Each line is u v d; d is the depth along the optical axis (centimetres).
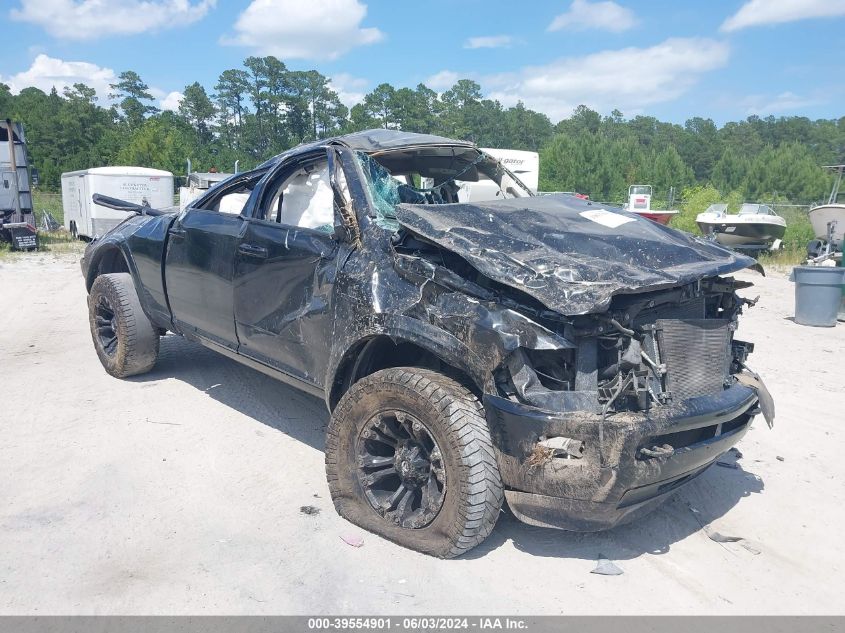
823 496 420
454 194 481
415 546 338
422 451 338
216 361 649
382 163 439
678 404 317
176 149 6681
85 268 631
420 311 333
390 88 9256
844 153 11738
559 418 296
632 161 6488
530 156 2022
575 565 338
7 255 1622
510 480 310
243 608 294
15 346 704
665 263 341
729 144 12225
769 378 668
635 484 295
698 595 317
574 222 382
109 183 1850
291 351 413
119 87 11306
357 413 352
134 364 575
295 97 10594
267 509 379
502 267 314
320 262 389
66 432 473
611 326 303
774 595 319
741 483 436
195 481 408
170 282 518
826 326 930
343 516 368
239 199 498
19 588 301
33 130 8675
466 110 10812
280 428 495
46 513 365
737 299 378
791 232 2380
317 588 309
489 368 308
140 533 349
